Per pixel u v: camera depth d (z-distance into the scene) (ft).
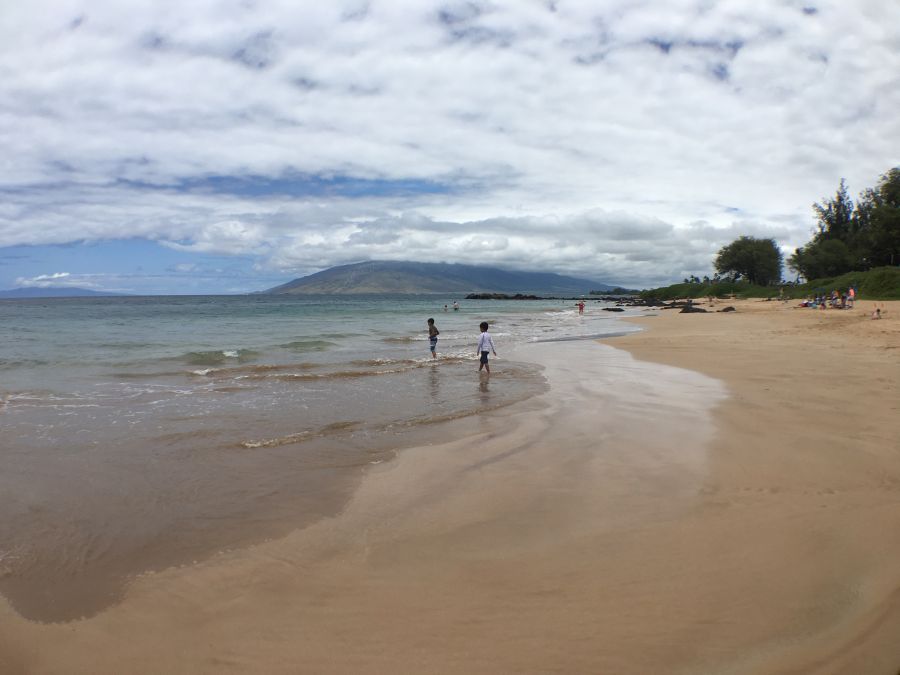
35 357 61.16
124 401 36.99
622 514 16.94
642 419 29.27
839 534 14.73
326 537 16.05
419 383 44.09
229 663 10.59
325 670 10.26
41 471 22.34
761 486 18.71
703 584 12.65
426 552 14.88
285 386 42.98
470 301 438.81
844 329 75.51
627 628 11.13
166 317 171.63
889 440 22.95
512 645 10.75
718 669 9.80
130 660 10.80
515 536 15.67
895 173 238.68
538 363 55.36
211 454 24.67
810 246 266.77
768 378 39.75
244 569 14.24
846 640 10.34
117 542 15.99
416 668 10.19
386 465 22.82
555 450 24.26
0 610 12.59
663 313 190.60
